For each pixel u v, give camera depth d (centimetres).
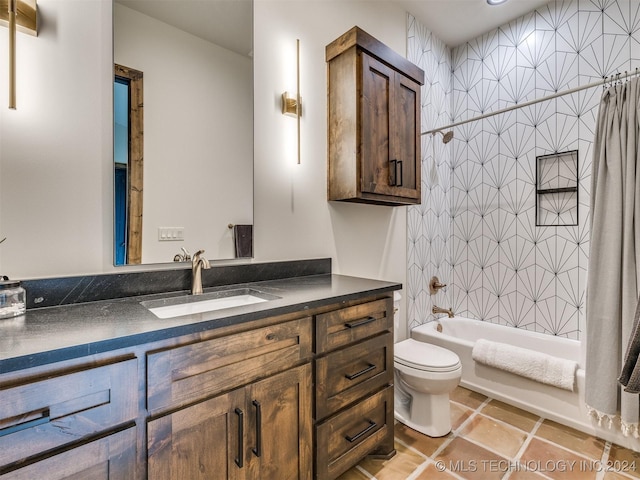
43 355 70
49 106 113
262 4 169
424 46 264
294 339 117
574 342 222
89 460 76
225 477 100
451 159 296
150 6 137
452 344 237
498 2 238
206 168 151
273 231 174
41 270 112
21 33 108
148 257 136
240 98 162
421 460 160
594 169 180
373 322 147
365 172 178
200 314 100
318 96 192
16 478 67
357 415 140
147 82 135
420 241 262
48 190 113
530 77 248
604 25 215
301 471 120
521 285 254
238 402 102
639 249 161
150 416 86
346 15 208
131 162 131
